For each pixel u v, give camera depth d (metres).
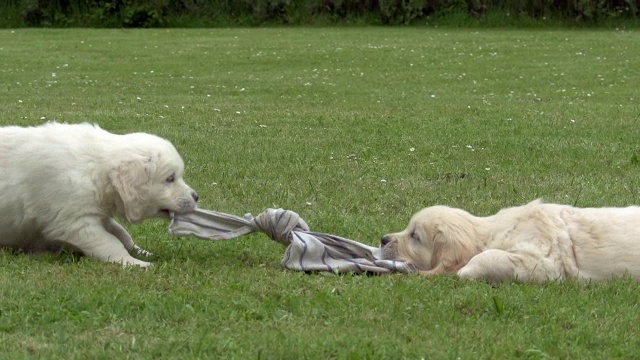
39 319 6.06
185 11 47.09
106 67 28.92
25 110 18.52
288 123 17.30
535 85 25.12
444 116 18.55
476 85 25.02
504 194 11.17
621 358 5.63
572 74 27.52
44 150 7.75
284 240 8.05
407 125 17.11
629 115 18.92
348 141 15.12
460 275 7.26
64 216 7.70
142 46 35.66
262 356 5.41
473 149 14.45
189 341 5.62
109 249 7.78
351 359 5.39
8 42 36.91
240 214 10.03
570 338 5.93
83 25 46.75
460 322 6.24
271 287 6.97
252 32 42.12
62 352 5.44
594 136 15.98
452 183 11.87
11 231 7.99
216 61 30.70
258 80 25.80
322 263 7.65
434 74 27.48
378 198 10.88
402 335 5.89
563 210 7.53
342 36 39.66
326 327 6.03
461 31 42.56
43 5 46.88
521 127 16.95
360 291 6.83
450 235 7.55
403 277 7.33
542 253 7.27
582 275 7.25
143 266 7.64
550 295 6.79
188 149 14.08
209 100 21.17
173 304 6.36
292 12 46.88
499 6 45.84
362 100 21.50
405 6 46.34
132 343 5.57
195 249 8.48
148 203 7.80
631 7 44.53
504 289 6.96
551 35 39.88
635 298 6.80
